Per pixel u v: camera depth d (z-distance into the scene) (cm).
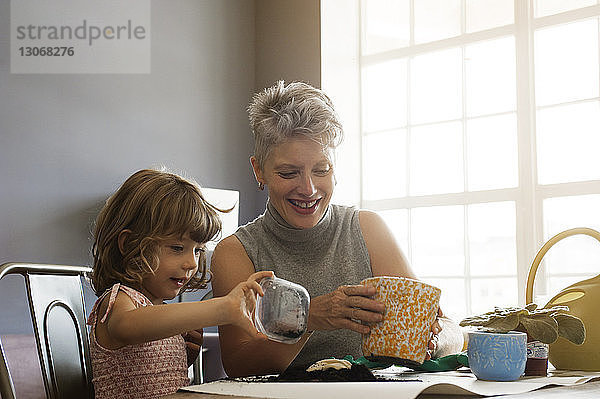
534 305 117
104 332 125
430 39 418
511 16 391
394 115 429
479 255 394
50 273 127
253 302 109
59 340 123
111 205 140
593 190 359
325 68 422
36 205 336
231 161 430
